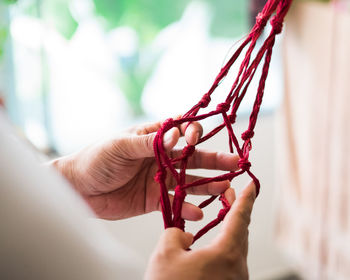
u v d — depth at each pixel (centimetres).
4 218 33
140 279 43
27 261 34
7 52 142
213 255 43
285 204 145
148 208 74
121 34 164
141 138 61
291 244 146
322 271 133
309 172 131
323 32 117
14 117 147
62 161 71
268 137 172
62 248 35
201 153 70
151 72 173
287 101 134
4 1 121
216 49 179
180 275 41
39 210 34
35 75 151
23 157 34
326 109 119
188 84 179
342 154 117
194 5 171
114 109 169
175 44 174
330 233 127
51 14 149
